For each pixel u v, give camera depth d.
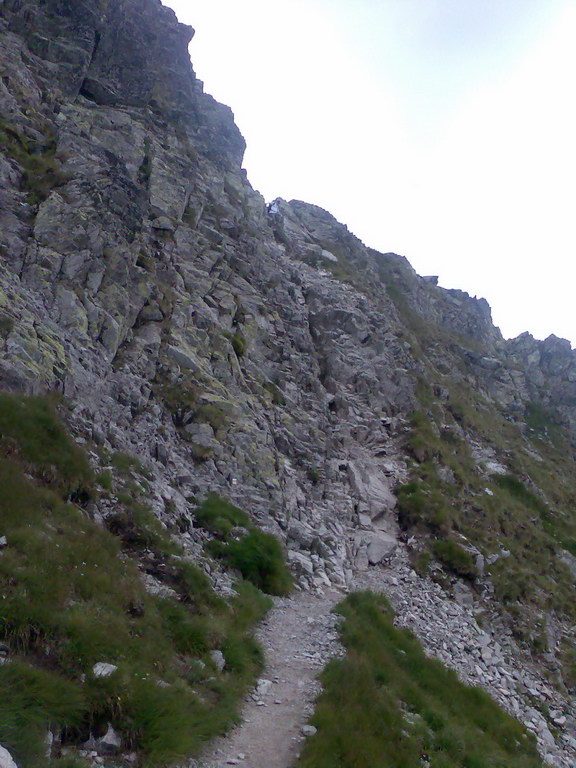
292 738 9.61
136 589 10.97
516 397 62.22
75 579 9.80
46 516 11.37
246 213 42.62
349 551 23.41
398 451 32.66
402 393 37.47
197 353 24.84
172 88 44.25
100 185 24.23
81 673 7.95
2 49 29.75
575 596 28.23
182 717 8.37
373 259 66.06
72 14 36.56
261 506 20.97
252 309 31.92
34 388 15.10
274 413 26.98
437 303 72.50
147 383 21.19
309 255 49.84
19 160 23.20
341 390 34.84
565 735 18.91
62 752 7.00
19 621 8.02
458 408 42.97
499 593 25.03
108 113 34.66
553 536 34.53
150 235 28.00
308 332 36.50
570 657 23.53
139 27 43.66
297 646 13.77
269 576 17.52
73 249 20.94
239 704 10.29
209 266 30.97
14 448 12.66
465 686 16.83
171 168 34.16
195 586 13.21
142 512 14.50
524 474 40.56
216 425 22.33
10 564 8.93
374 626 16.72
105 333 20.39
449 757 11.38
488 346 73.31
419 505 27.58
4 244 19.44
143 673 8.63
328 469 27.39
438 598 22.78
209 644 11.27
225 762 8.54
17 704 6.80
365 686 11.86
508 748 14.98
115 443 17.05
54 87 32.03
